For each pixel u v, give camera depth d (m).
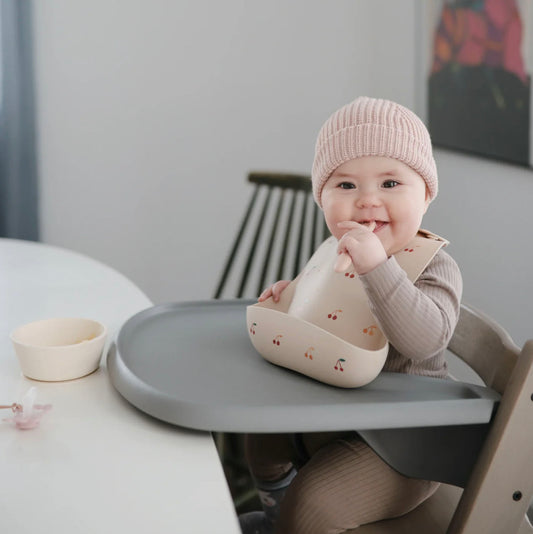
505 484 0.67
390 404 0.63
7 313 0.98
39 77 2.28
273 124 2.49
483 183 1.85
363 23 2.46
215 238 2.53
